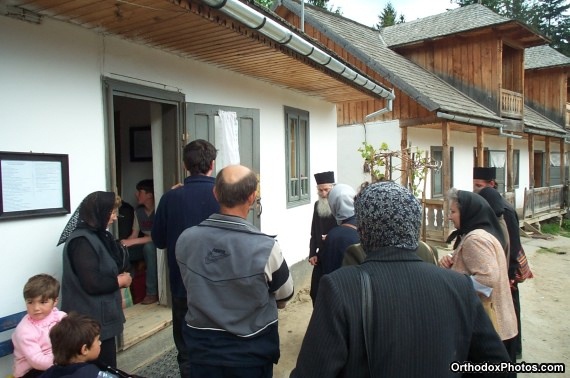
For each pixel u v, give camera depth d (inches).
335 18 510.6
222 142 179.3
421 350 51.4
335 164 305.3
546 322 214.1
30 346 90.7
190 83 168.4
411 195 58.5
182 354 111.7
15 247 106.9
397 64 467.2
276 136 230.4
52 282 93.9
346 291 52.9
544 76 715.4
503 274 103.7
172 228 108.2
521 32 478.9
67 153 119.6
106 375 81.9
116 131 202.4
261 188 217.2
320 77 206.4
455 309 54.2
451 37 497.0
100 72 130.3
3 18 103.9
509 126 498.3
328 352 51.3
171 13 112.3
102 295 99.0
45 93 113.7
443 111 377.1
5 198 103.7
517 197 679.1
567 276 313.7
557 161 797.9
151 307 166.9
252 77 206.5
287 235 243.8
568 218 639.1
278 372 151.3
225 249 76.9
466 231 112.9
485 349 54.7
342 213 120.9
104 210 100.4
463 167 541.3
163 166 164.2
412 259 55.8
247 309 76.1
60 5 105.7
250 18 123.6
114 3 104.7
